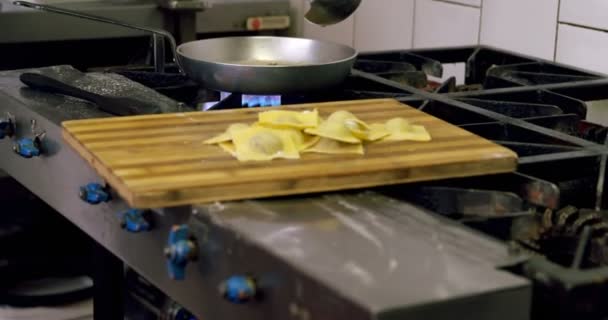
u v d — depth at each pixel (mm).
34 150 1242
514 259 798
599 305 771
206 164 986
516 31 1726
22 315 1807
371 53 1635
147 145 1052
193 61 1293
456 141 1083
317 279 752
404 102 1317
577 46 1600
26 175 1334
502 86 1482
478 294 727
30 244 1964
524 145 1128
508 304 741
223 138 1059
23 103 1295
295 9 2309
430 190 1003
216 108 1324
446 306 716
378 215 907
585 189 1082
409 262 784
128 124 1133
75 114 1239
